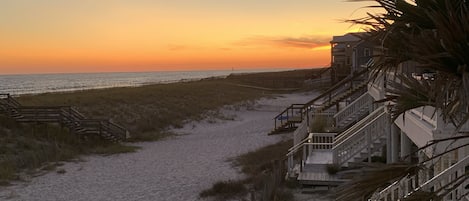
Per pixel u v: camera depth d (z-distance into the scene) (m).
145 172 18.55
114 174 18.23
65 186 16.14
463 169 5.36
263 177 14.26
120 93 49.22
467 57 2.44
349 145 13.48
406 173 3.10
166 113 39.81
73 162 20.78
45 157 20.73
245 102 55.16
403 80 3.28
